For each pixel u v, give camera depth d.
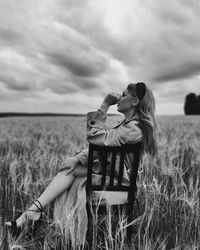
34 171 5.09
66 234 3.13
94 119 3.39
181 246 3.26
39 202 3.44
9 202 4.20
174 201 3.85
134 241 3.45
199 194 4.15
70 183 3.55
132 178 3.24
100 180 3.49
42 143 7.89
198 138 9.60
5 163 5.96
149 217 3.39
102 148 3.18
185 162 5.77
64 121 20.41
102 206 3.38
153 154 3.54
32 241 3.34
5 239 3.19
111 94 3.43
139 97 3.40
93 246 3.17
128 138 3.28
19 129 13.16
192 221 3.62
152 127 3.43
